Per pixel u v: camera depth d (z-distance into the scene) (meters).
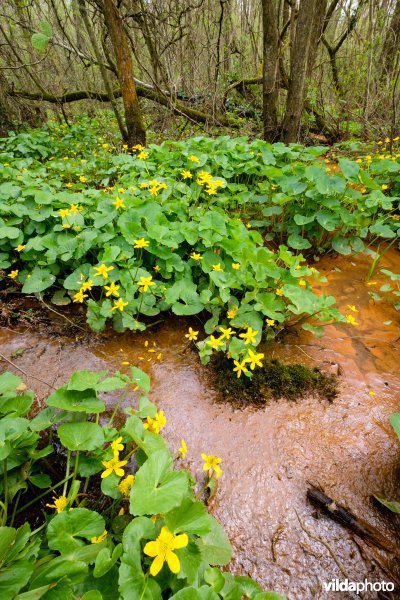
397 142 5.69
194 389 1.94
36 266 2.57
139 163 3.99
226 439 1.69
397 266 3.20
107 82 5.57
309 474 1.56
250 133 6.75
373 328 2.46
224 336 1.96
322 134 7.80
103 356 2.14
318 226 3.45
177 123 7.42
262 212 3.82
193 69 7.53
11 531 0.97
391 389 1.99
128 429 1.27
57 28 8.27
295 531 1.37
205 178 3.21
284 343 2.29
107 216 2.65
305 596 1.21
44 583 0.89
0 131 7.12
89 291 2.58
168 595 1.02
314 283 2.97
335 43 9.05
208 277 2.63
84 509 1.10
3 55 7.21
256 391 1.92
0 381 1.40
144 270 2.42
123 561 0.92
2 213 2.79
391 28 6.70
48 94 7.54
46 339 2.24
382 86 6.77
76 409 1.30
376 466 1.61
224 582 0.98
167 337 2.30
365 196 3.27
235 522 1.40
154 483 1.05
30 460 1.33
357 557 1.31
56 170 4.64
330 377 2.04
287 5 6.25
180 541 0.87
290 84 5.36
